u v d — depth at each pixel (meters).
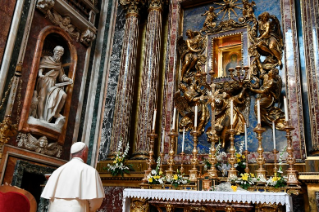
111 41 8.59
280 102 6.11
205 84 5.97
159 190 4.52
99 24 8.69
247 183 4.44
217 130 6.27
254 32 6.79
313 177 4.75
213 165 4.80
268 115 6.07
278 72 6.28
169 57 7.30
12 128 5.58
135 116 7.27
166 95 6.98
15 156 5.91
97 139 7.69
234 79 6.16
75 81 7.69
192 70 7.23
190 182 4.81
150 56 7.38
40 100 6.59
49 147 6.62
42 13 6.97
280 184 4.32
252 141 6.11
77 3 8.05
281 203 3.86
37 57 6.63
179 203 4.46
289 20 6.43
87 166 3.24
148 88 7.09
